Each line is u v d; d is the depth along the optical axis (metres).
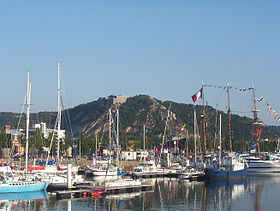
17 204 72.12
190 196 84.19
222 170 114.50
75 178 93.69
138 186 90.25
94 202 74.94
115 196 82.19
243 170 117.31
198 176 115.12
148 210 68.81
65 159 168.50
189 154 199.88
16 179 82.50
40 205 71.44
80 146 176.88
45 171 99.94
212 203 76.50
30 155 153.12
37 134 165.75
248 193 89.44
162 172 123.94
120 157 140.12
